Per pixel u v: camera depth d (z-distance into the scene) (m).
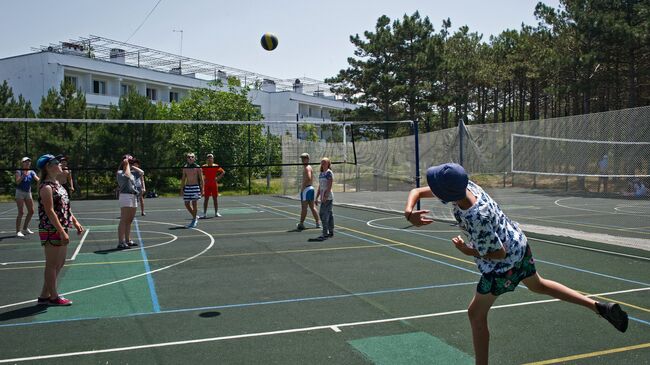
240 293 6.47
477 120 49.03
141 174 10.90
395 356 4.33
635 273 7.42
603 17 24.09
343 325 5.17
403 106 41.34
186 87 45.78
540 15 31.97
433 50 38.25
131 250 9.70
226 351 4.48
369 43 41.25
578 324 5.14
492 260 3.51
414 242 10.45
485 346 3.59
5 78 37.47
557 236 10.86
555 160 16.19
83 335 4.91
